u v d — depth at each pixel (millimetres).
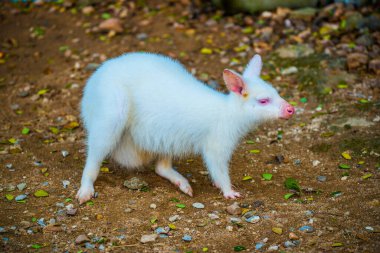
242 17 4629
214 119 3406
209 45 4414
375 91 3994
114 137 3436
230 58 4293
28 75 4266
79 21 4707
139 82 3439
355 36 4355
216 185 3480
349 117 3840
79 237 3244
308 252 3170
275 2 4609
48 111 4004
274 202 3418
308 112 3918
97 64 4285
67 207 3398
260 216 3342
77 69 4270
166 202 3430
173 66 3498
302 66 4176
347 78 4082
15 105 4043
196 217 3354
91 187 3447
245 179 3555
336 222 3281
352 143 3693
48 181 3535
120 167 3635
